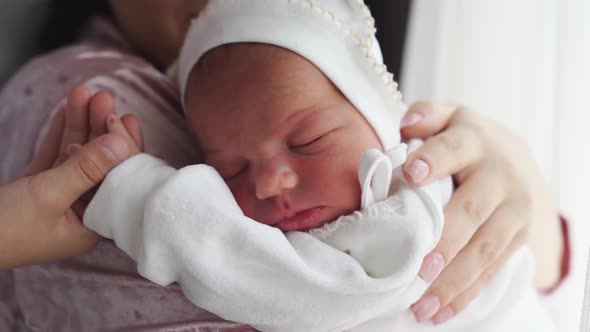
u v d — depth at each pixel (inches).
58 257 35.2
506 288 37.0
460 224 34.4
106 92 36.2
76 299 37.2
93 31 55.2
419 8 59.4
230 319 31.7
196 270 30.4
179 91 43.1
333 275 30.9
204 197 31.1
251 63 34.7
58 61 43.5
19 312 42.3
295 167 33.9
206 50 36.3
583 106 43.9
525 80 51.0
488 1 53.7
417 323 34.2
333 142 34.1
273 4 35.0
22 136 41.7
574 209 44.4
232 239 30.7
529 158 41.5
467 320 35.8
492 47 53.5
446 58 57.1
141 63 44.1
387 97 35.8
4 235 33.1
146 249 30.8
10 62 57.6
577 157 44.2
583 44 43.6
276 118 33.9
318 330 31.3
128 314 35.4
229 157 35.2
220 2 36.0
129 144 34.3
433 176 34.2
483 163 37.8
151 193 31.3
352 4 36.0
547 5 48.2
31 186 33.2
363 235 32.0
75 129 36.1
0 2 56.8
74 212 35.0
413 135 40.3
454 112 42.0
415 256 30.9
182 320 34.1
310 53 34.3
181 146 40.7
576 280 43.7
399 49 60.0
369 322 33.4
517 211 37.0
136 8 49.9
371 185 33.1
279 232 31.7
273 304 30.9
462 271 34.5
